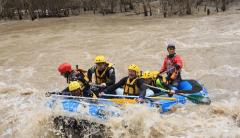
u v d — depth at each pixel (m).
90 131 7.39
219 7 26.98
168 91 8.59
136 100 7.89
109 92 8.45
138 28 21.12
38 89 11.46
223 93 10.04
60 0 30.44
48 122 7.63
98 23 24.41
